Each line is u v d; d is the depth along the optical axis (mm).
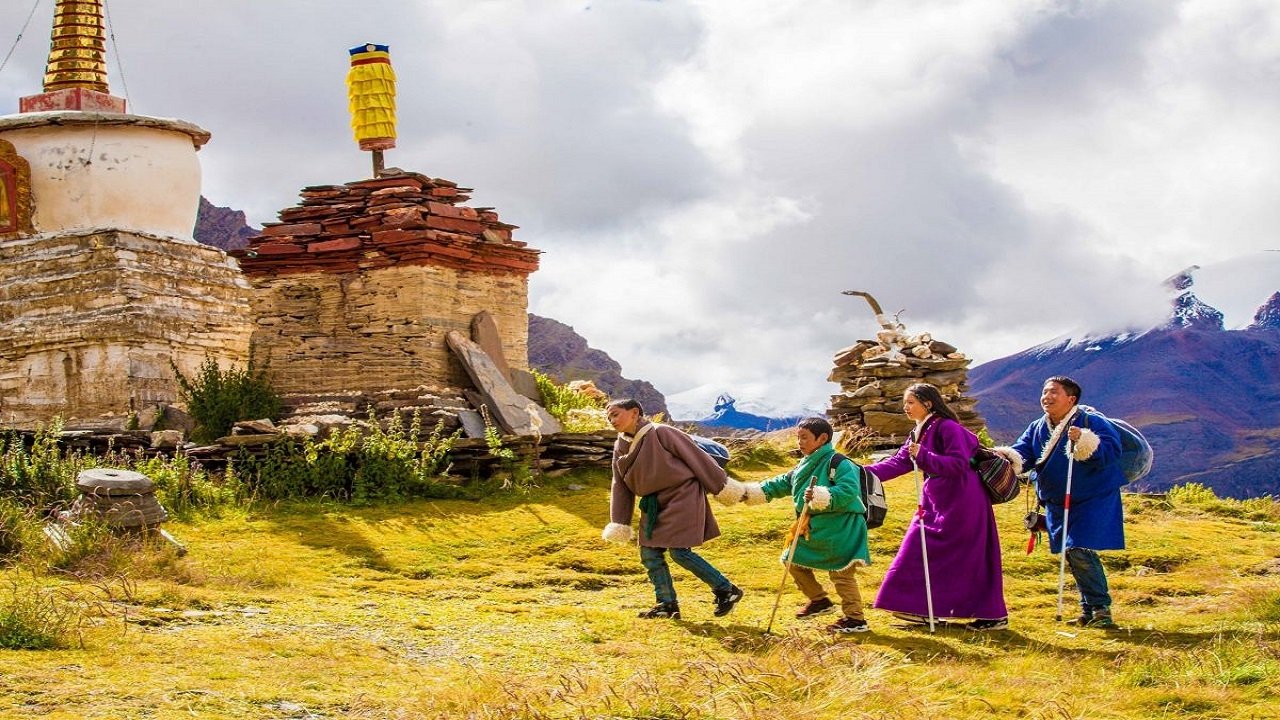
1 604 7586
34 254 18812
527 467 15445
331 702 6238
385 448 14781
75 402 18141
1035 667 7555
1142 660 7641
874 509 8828
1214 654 7543
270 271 20531
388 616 8711
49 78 20375
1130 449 9242
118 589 8578
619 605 9789
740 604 9820
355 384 19516
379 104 21047
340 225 20156
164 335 18422
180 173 20000
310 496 14320
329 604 9094
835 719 6168
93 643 7004
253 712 5961
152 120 19609
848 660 7371
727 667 6848
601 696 6336
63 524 10070
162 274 18781
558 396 21219
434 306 19516
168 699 6016
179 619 7977
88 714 5648
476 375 18859
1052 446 9289
